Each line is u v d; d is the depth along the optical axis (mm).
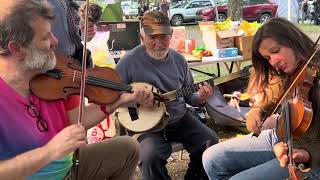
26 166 1661
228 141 2650
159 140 2887
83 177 2264
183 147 3129
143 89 2463
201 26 5305
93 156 2258
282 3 10742
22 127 1804
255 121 2424
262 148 2543
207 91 2922
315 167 2018
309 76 2059
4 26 1711
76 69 2219
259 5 16797
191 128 3090
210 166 2635
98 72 2295
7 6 1723
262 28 2191
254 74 2422
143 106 2844
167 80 3037
